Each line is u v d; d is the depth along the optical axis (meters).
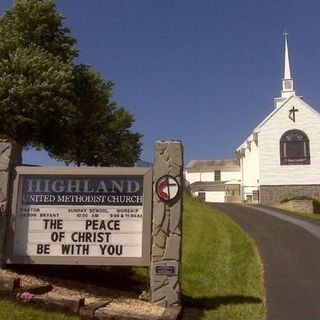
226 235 18.61
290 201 35.88
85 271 10.84
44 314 7.90
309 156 46.16
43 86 27.23
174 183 9.44
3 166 10.05
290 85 60.28
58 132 31.02
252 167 52.84
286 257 14.57
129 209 9.73
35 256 9.71
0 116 26.61
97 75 35.28
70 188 9.92
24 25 32.03
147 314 8.06
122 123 40.66
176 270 9.13
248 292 10.65
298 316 8.99
